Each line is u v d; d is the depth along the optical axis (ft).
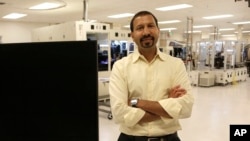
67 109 2.18
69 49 2.15
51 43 2.17
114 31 22.20
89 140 2.16
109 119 18.06
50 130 2.22
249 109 21.02
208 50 36.50
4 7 27.37
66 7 27.89
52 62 2.18
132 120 4.67
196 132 15.24
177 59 5.34
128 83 5.09
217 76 35.81
